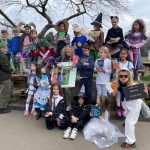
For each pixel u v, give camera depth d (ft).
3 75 10.88
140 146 7.91
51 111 9.20
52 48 11.25
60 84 10.30
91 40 11.24
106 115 8.95
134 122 7.88
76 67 10.39
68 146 7.88
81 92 9.71
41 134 8.75
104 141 8.16
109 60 9.96
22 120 10.05
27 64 12.32
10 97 11.46
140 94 7.59
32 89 10.59
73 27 11.39
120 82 7.97
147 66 19.31
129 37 10.53
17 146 7.87
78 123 8.79
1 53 10.78
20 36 13.05
